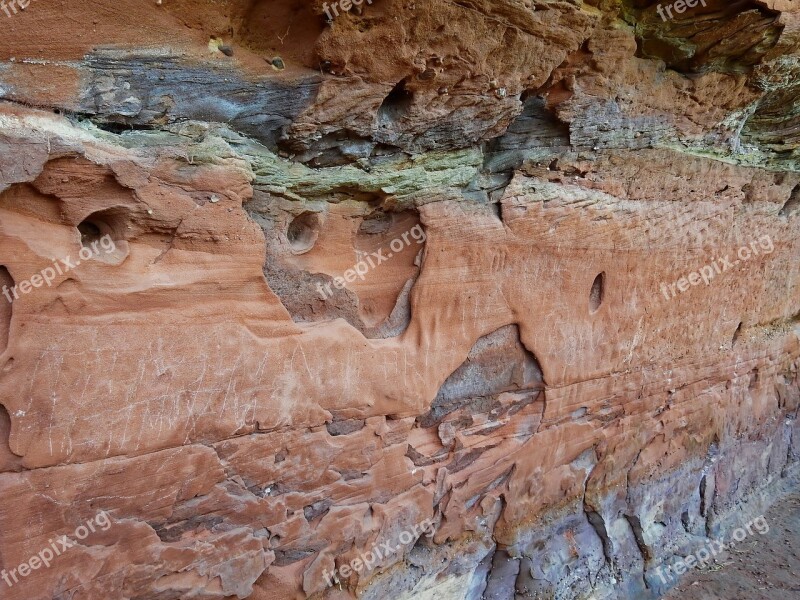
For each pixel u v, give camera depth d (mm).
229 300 3035
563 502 5242
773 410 7910
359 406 3652
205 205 2871
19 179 2320
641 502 5984
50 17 2320
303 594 3617
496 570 4953
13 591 2553
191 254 2895
